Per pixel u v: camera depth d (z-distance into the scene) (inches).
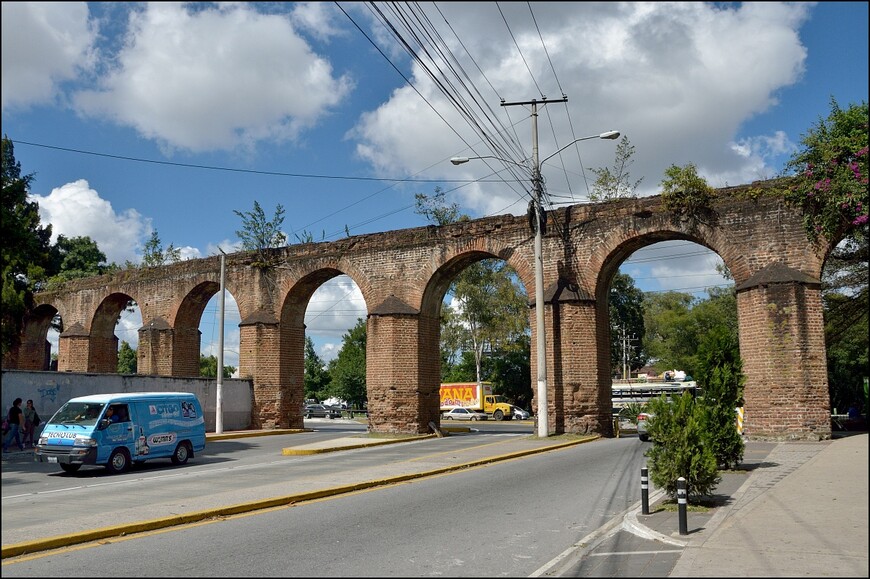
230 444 1035.9
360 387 2822.3
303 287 1298.0
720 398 579.2
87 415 716.0
